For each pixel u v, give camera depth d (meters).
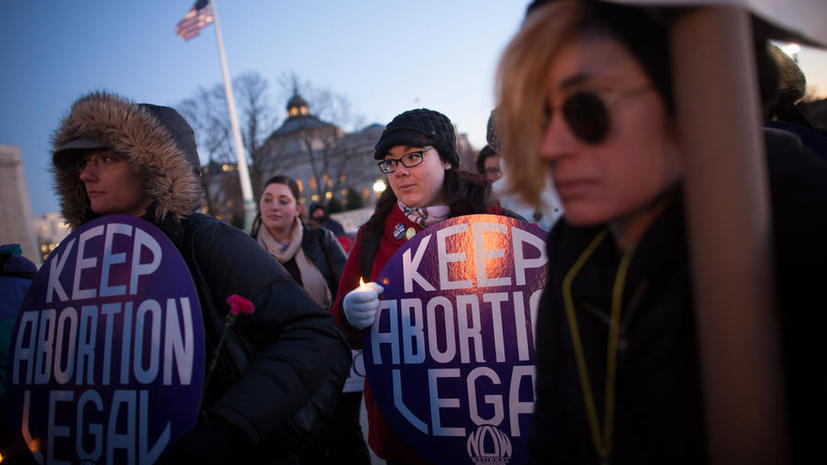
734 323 0.54
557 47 0.63
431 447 1.60
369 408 2.01
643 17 0.63
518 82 0.65
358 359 2.69
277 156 39.25
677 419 0.69
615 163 0.63
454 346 1.61
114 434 1.35
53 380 1.46
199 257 1.47
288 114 53.94
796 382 0.59
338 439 2.70
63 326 1.47
